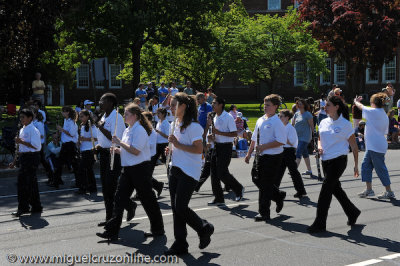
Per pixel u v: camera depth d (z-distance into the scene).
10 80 32.91
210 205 8.92
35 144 8.41
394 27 37.09
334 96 6.97
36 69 31.33
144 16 27.12
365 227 7.24
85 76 48.97
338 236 6.79
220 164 8.83
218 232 7.07
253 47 35.84
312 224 7.07
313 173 12.61
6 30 22.53
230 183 8.98
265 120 7.55
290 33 36.44
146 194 6.68
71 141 11.05
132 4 28.23
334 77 49.34
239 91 51.19
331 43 39.31
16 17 22.09
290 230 7.14
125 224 7.64
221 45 35.25
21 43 23.72
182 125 5.96
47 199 9.87
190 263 5.73
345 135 6.96
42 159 11.59
